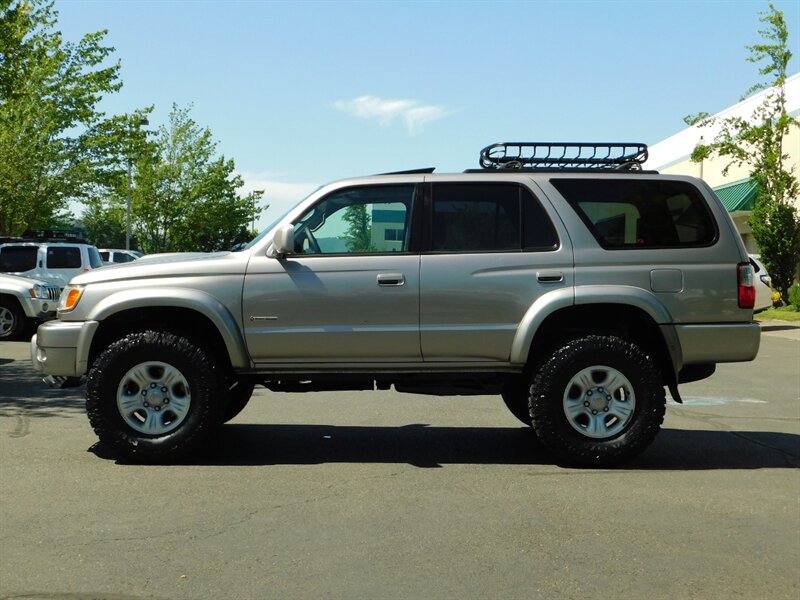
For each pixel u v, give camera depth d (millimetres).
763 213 29547
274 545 5113
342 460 7430
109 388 7102
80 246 21047
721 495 6375
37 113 31609
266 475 6844
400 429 8930
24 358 15258
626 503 6129
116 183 33875
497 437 8539
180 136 49281
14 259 20609
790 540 5320
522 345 7160
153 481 6605
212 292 7215
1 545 5066
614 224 7363
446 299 7223
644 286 7242
